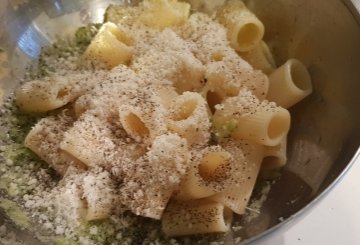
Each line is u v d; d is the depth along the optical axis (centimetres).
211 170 13
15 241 13
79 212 13
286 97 15
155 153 13
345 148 13
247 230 13
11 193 14
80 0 18
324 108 14
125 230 13
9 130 15
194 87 15
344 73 14
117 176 13
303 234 14
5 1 17
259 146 14
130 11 17
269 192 14
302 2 15
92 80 15
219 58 15
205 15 16
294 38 16
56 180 14
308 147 14
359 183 15
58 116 15
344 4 14
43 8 17
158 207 12
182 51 15
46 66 17
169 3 16
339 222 14
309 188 13
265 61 16
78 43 17
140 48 16
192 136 13
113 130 14
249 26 16
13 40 17
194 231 13
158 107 13
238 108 14
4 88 16
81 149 13
